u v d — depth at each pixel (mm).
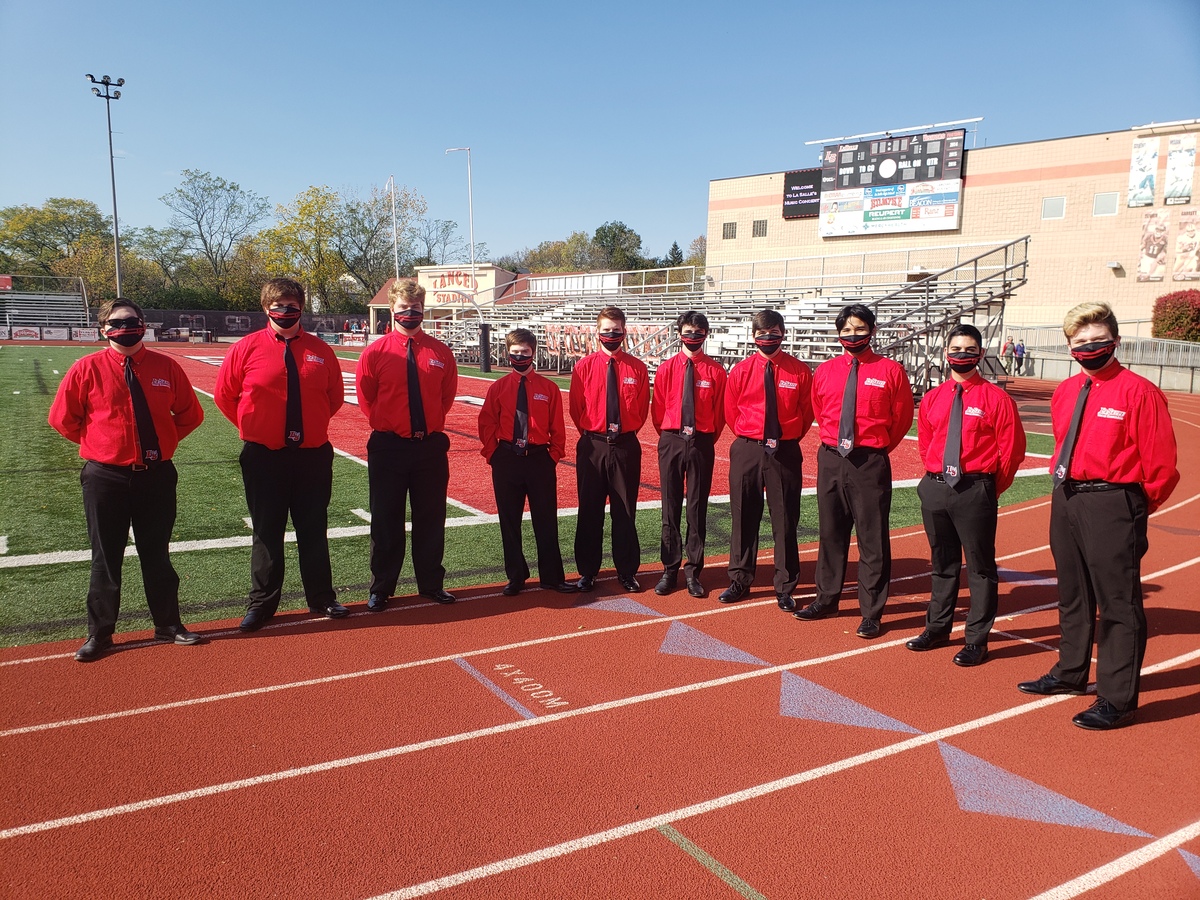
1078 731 3863
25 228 69875
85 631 4883
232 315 59750
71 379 4371
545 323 31969
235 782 3289
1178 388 27328
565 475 10664
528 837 2953
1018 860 2861
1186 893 2695
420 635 4965
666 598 5797
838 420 5055
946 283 21812
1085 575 4086
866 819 3105
